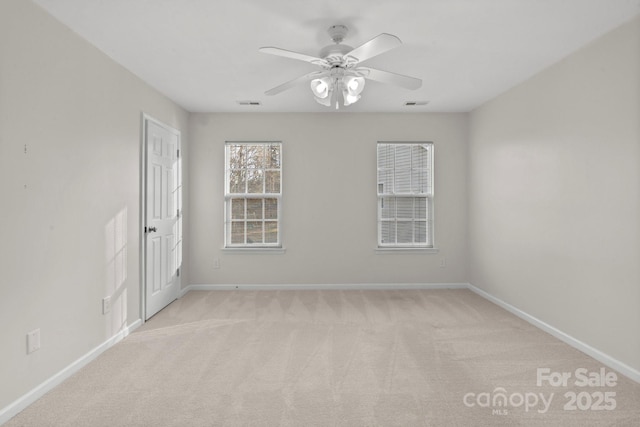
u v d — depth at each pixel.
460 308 4.04
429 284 4.98
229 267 4.92
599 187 2.71
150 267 3.73
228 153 4.98
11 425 1.92
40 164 2.25
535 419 1.96
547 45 2.87
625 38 2.49
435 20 2.51
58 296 2.40
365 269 4.96
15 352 2.05
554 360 2.70
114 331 3.06
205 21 2.51
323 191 4.94
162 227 4.02
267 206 5.00
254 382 2.36
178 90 3.95
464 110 4.84
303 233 4.94
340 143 4.94
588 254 2.82
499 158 4.15
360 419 1.95
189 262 4.88
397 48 2.95
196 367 2.58
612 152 2.59
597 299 2.73
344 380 2.38
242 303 4.25
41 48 2.26
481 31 2.66
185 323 3.55
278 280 4.93
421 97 4.27
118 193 3.15
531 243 3.55
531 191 3.55
